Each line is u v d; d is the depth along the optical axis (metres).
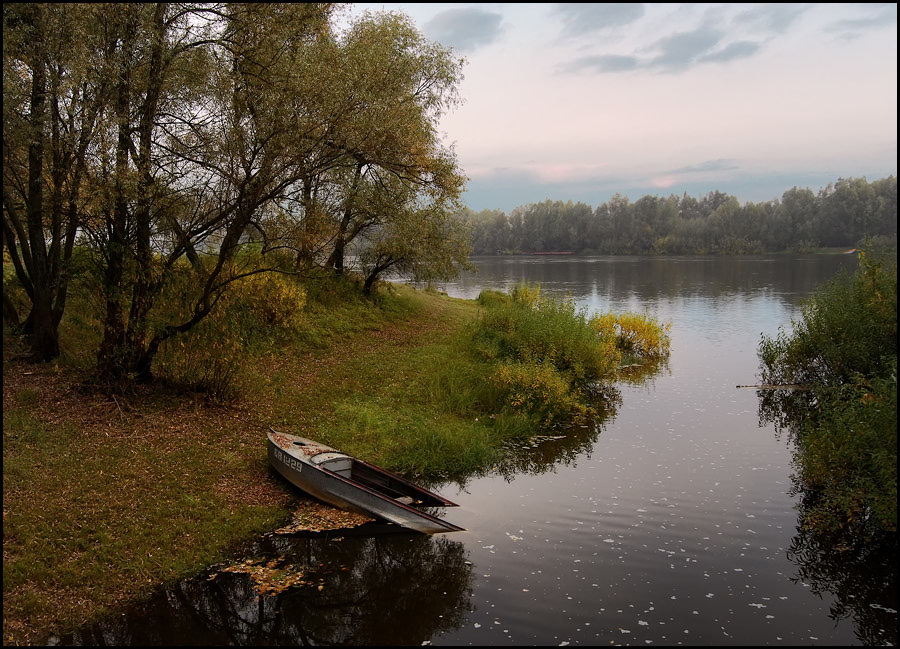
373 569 8.86
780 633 7.36
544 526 10.29
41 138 11.51
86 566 8.18
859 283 18.36
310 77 12.78
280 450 11.26
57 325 14.11
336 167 15.92
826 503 10.16
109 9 11.13
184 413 13.20
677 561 9.09
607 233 157.75
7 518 8.71
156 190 12.06
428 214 25.33
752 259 111.56
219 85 12.79
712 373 22.88
